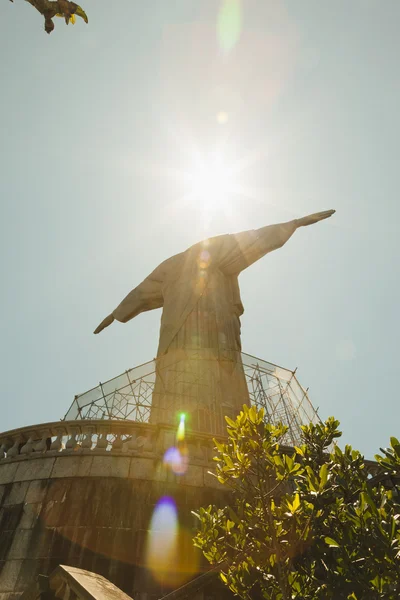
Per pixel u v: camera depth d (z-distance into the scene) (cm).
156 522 1303
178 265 3119
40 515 1327
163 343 2648
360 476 870
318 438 1019
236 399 2298
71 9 795
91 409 2136
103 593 744
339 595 718
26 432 1599
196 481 1428
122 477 1392
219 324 2672
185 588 1012
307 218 3316
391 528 661
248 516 860
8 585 1184
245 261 3094
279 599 801
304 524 823
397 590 630
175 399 2200
